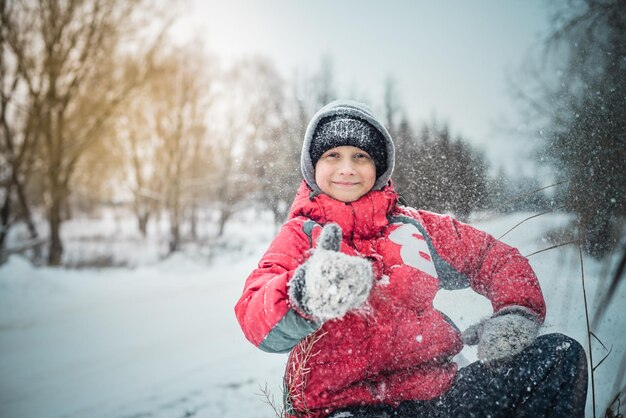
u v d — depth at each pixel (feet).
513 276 4.75
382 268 4.79
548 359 4.01
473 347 4.79
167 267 42.42
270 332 3.86
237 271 35.70
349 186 5.16
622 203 5.66
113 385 12.34
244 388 10.30
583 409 3.97
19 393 12.51
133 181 66.39
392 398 4.50
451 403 4.24
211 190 63.72
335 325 4.54
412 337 4.58
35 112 42.14
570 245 5.76
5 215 43.68
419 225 5.24
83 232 82.53
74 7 42.06
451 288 5.20
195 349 15.23
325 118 5.57
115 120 51.75
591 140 6.31
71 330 19.27
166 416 9.41
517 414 3.95
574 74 7.98
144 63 49.52
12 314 22.30
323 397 4.51
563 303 5.41
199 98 60.29
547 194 6.12
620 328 5.33
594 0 9.30
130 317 21.44
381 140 5.56
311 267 3.38
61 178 45.80
